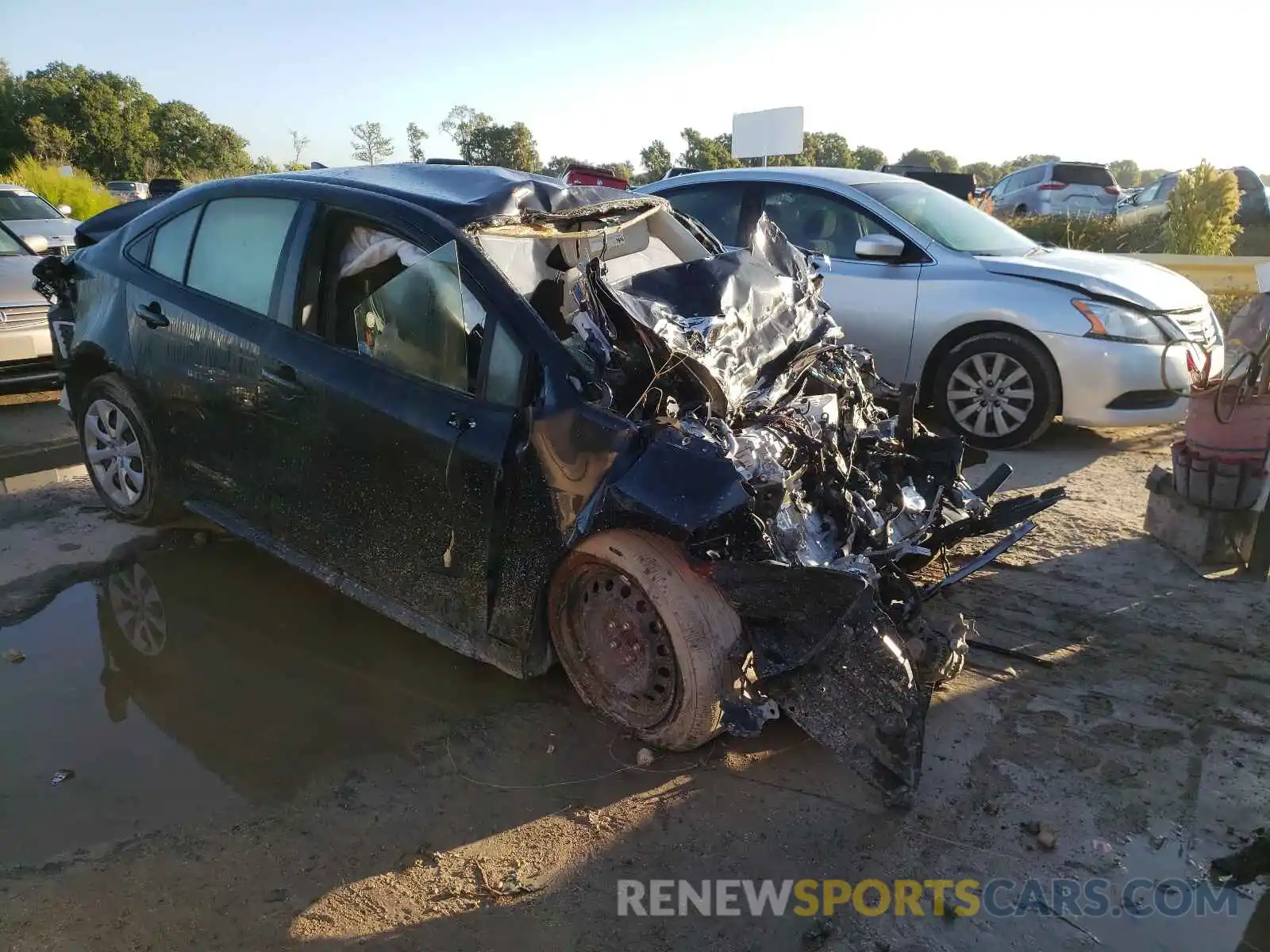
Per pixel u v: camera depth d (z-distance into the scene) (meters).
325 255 3.67
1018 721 3.28
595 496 2.93
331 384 3.50
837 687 2.77
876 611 2.84
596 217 3.98
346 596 4.00
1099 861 2.65
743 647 2.91
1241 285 9.98
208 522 4.64
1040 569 4.43
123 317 4.37
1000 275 6.21
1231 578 4.30
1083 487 5.58
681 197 7.47
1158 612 4.02
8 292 6.98
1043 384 6.07
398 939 2.36
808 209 6.95
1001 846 2.71
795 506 3.26
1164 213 16.31
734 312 3.43
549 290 3.76
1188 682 3.51
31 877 2.53
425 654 3.74
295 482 3.72
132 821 2.78
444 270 3.27
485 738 3.20
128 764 3.04
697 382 3.14
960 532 4.03
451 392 3.25
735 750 3.15
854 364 4.28
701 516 2.77
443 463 3.19
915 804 2.88
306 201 3.76
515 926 2.41
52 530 4.81
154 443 4.35
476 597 3.23
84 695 3.43
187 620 3.97
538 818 2.81
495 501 3.09
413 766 3.05
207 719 3.29
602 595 3.09
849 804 2.88
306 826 2.77
